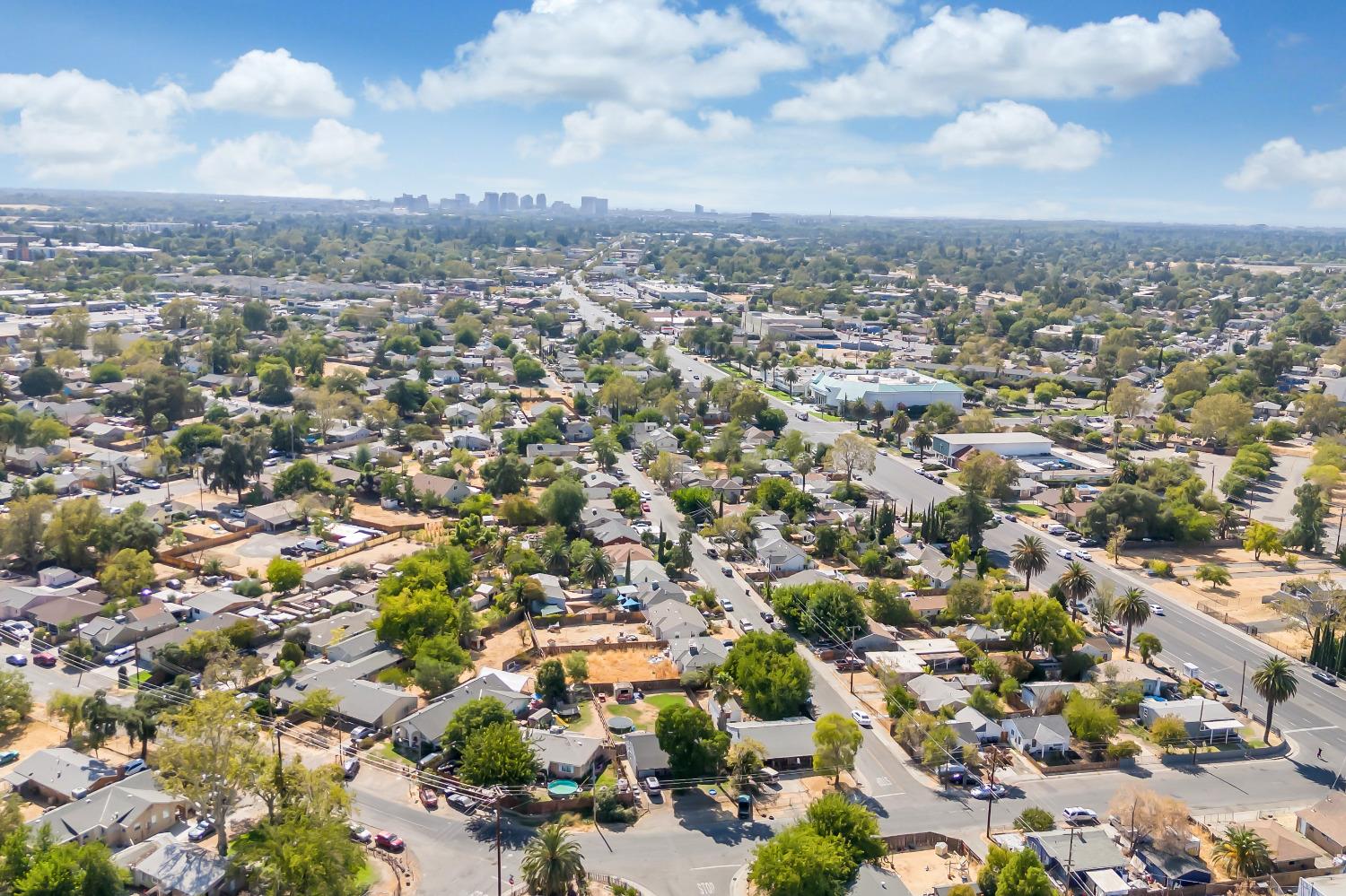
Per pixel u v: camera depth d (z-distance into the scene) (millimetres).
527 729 143250
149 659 162250
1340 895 110438
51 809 123125
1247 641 185750
